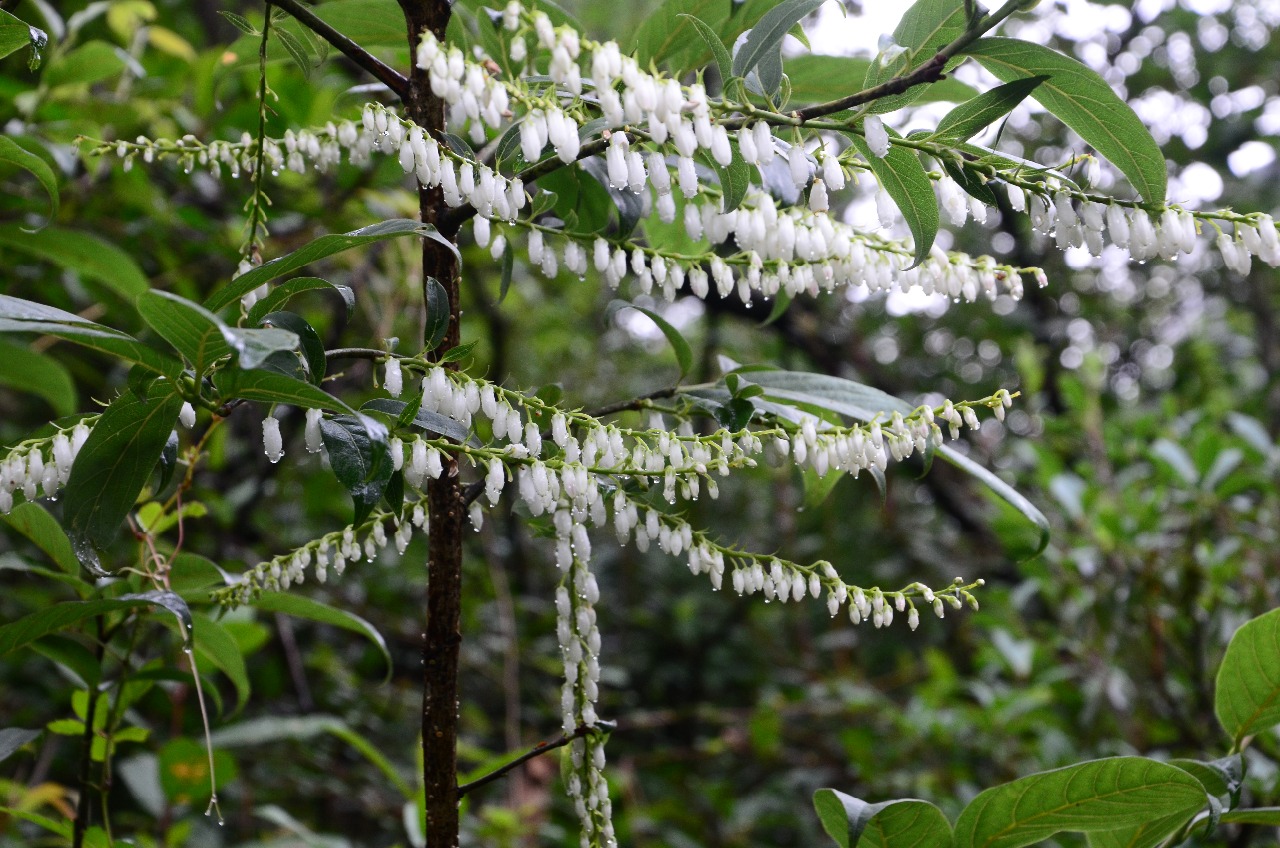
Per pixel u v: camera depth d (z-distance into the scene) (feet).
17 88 11.73
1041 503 18.21
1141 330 30.45
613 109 4.55
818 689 23.04
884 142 4.93
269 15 5.50
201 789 10.82
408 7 5.61
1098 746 14.96
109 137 13.43
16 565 6.94
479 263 20.03
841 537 29.53
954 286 6.07
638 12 26.03
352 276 16.38
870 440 5.51
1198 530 13.64
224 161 6.66
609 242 6.01
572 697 5.78
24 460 4.85
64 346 16.40
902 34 5.16
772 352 27.86
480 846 14.03
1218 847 11.46
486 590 21.83
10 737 7.13
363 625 7.29
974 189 5.17
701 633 26.76
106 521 4.71
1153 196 5.25
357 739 10.41
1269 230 5.14
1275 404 25.50
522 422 5.52
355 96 8.29
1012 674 17.46
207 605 8.03
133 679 7.29
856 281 5.99
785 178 5.88
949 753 18.83
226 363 4.43
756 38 4.86
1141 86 27.25
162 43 14.64
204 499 14.47
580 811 5.75
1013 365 29.60
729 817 20.25
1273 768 11.00
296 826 10.97
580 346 32.60
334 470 4.55
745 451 5.43
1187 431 16.26
